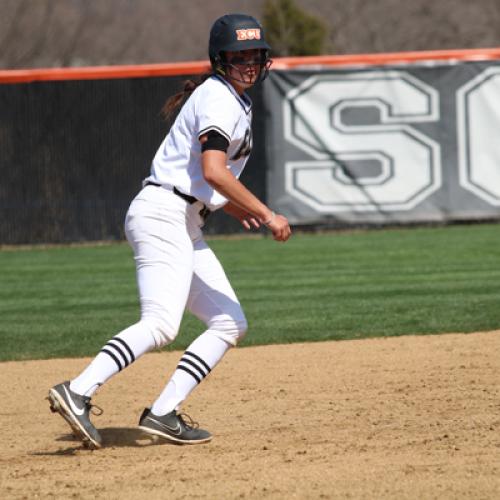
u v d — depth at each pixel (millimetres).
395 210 58281
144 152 57781
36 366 27516
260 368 26172
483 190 58156
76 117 58000
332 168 57938
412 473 15672
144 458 17422
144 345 17594
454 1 105438
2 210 58594
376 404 21578
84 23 109125
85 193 58344
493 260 45875
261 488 15164
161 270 17516
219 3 124875
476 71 57562
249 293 39156
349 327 31594
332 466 16297
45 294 40844
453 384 23266
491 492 14570
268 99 57469
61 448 18641
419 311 33875
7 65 104188
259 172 57812
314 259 48688
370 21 102625
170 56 117625
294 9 85688
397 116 57750
